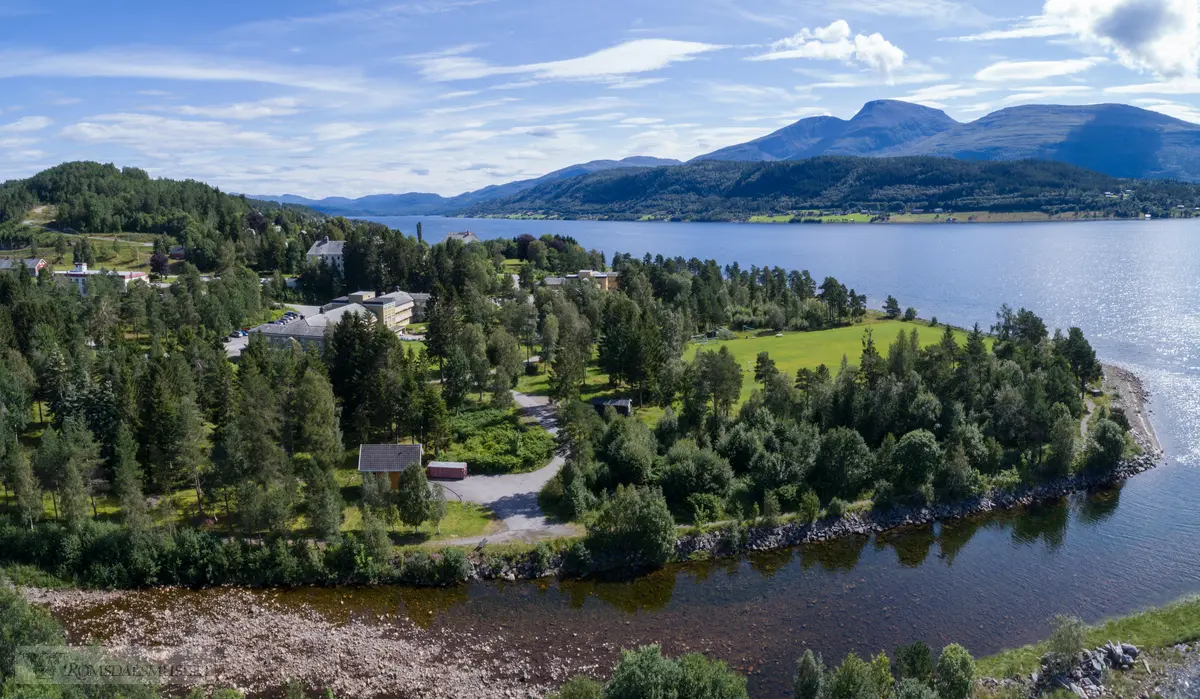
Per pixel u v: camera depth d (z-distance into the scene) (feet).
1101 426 403.34
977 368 453.58
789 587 293.84
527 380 532.73
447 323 550.36
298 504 336.29
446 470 369.09
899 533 341.41
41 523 308.40
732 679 187.01
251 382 377.91
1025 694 220.64
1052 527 343.67
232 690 205.67
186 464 323.98
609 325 614.34
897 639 256.32
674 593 289.33
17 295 597.11
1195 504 362.94
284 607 277.85
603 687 199.72
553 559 304.50
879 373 459.32
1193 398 517.96
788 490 355.56
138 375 401.90
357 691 228.63
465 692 228.22
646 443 376.27
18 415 377.30
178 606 277.44
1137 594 283.59
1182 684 226.38
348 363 447.01
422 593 288.30
